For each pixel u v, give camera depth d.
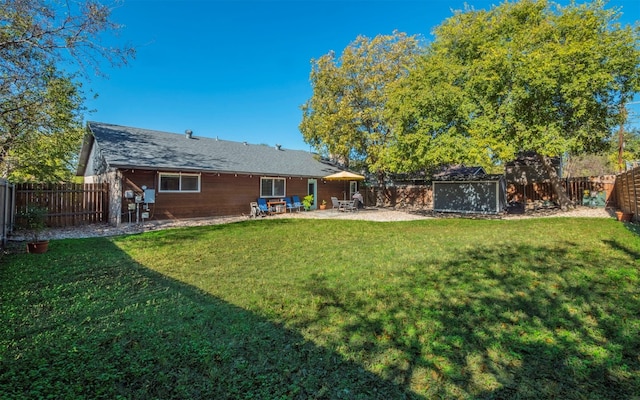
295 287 4.60
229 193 16.25
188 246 7.80
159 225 12.27
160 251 7.20
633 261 5.37
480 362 2.64
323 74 20.36
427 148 13.77
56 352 2.75
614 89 11.98
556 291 4.17
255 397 2.21
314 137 21.98
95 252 7.08
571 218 12.17
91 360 2.64
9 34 8.92
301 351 2.83
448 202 18.75
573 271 4.97
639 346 2.81
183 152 15.71
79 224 12.30
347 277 5.06
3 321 3.38
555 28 12.84
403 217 15.39
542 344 2.90
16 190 10.64
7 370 2.48
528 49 12.80
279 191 18.86
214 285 4.71
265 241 8.52
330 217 15.45
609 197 16.72
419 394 2.25
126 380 2.38
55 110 12.11
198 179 15.02
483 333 3.12
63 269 5.58
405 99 14.73
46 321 3.40
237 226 11.82
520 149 13.47
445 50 15.05
